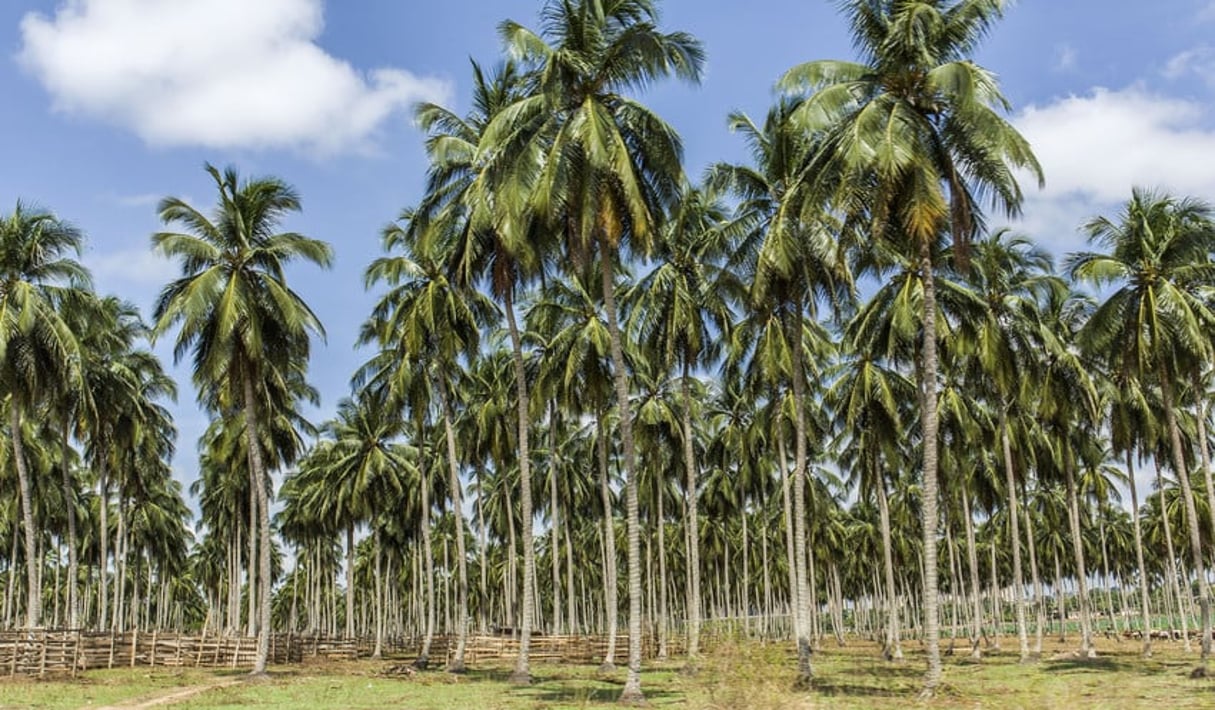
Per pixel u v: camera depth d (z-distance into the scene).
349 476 53.31
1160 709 20.45
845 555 84.19
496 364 44.44
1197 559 30.73
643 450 47.88
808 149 27.67
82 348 39.03
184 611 120.88
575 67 22.91
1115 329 31.02
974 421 42.31
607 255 24.36
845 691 25.66
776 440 44.66
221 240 32.59
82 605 95.44
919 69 23.62
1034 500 65.62
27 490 35.38
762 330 32.56
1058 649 54.53
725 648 16.94
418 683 30.92
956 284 32.31
